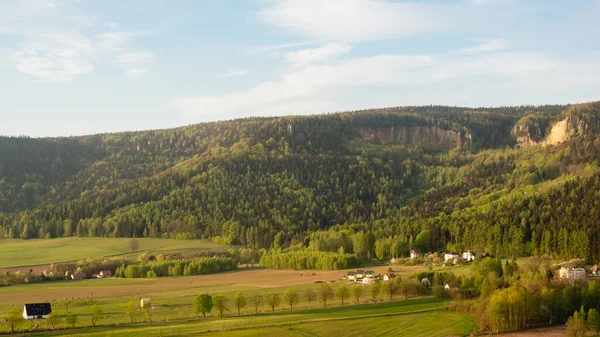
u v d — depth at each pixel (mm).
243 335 145000
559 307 156625
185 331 148125
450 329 149875
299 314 167000
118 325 156500
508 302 150125
